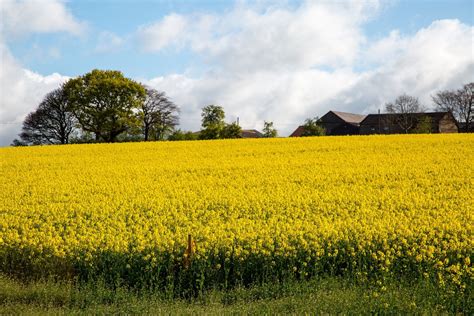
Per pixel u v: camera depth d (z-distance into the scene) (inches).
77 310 369.7
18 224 544.1
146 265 430.0
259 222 535.2
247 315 346.3
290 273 417.7
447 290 370.0
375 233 473.7
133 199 657.6
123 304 378.3
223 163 964.6
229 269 428.8
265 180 783.1
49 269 447.5
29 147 1357.0
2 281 423.5
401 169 850.8
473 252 433.1
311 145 1203.2
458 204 606.2
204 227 512.4
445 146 1116.5
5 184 791.7
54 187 760.3
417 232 482.9
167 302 382.9
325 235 464.8
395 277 414.3
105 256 448.8
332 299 363.9
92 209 605.0
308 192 685.3
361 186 720.3
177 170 900.0
